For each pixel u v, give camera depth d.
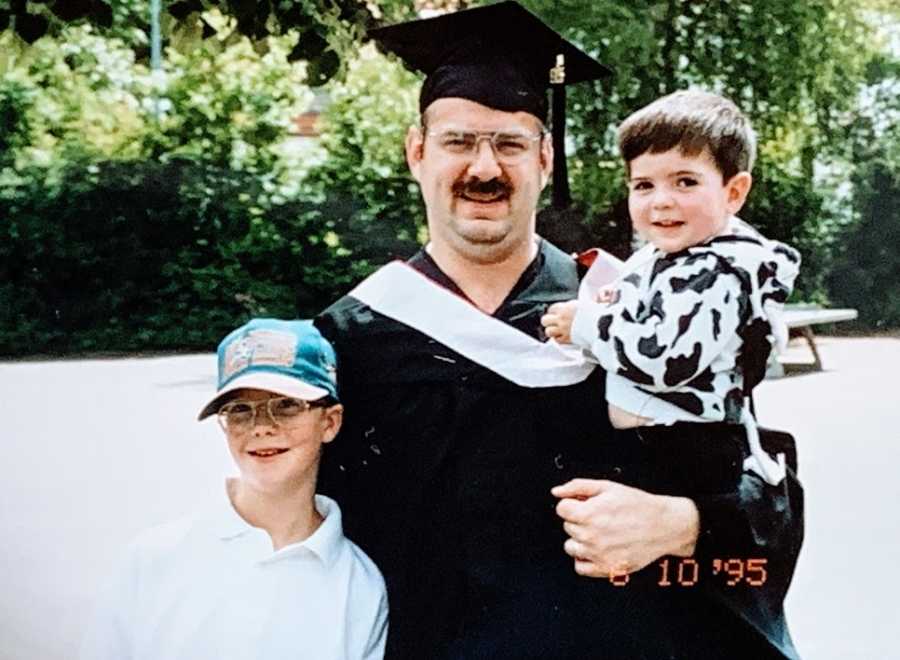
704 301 2.10
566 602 2.21
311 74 2.90
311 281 3.23
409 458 2.27
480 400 2.25
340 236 3.17
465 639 2.23
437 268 2.31
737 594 2.23
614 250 2.73
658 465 2.22
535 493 2.24
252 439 2.23
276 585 2.24
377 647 2.25
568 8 2.90
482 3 2.66
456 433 2.26
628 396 2.19
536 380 2.25
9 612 2.77
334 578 2.25
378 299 2.30
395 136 3.14
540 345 2.25
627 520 2.16
